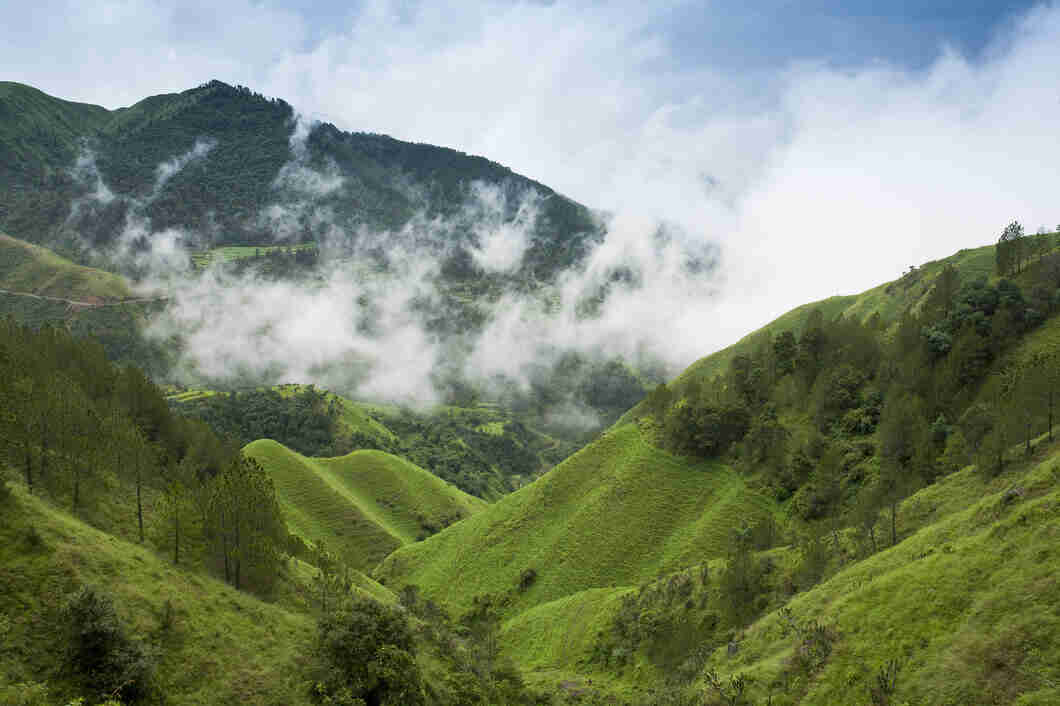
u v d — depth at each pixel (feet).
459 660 278.87
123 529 237.66
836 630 195.42
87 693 153.79
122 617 177.06
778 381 499.92
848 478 368.89
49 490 231.50
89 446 250.37
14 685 144.46
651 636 302.86
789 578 278.87
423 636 287.48
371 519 651.25
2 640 153.89
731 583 286.66
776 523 379.55
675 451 472.44
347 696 186.70
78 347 395.14
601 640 326.03
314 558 346.33
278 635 214.28
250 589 243.60
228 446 447.83
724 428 463.83
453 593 451.94
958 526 217.15
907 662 169.37
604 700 269.44
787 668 194.49
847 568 242.99
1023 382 284.41
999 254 461.78
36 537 184.34
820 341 503.61
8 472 221.46
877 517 287.28
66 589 175.22
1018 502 201.46
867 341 474.08
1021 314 388.16
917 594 187.01
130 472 278.46
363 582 381.19
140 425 366.63
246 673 188.14
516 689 269.64
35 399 242.37
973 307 415.85
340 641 204.54
